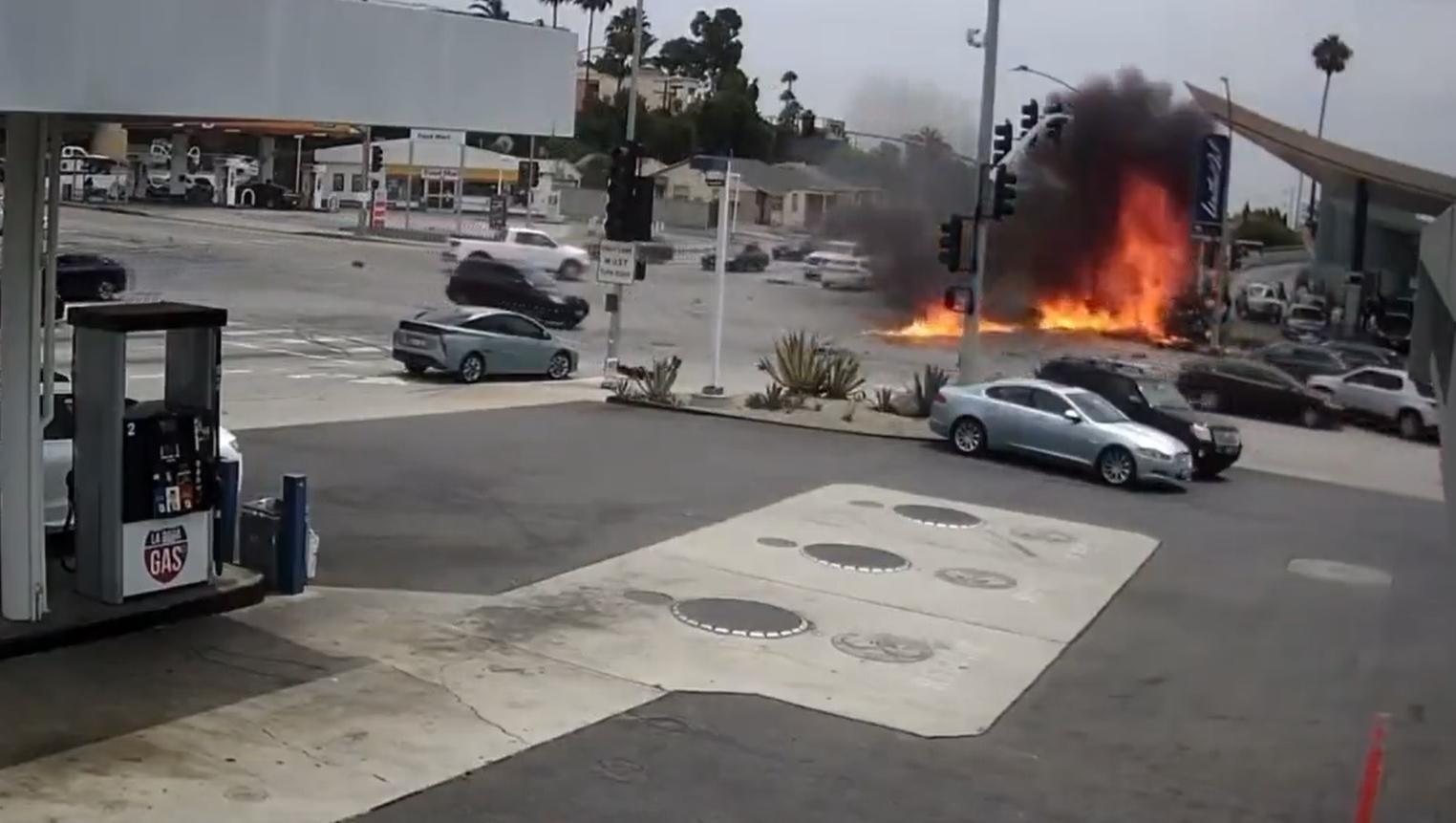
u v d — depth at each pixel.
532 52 9.56
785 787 8.18
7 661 9.08
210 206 76.56
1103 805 8.32
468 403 25.11
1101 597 14.05
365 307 39.78
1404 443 33.53
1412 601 15.04
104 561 9.99
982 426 23.50
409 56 8.73
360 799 7.43
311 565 11.63
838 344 44.00
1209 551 17.27
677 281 59.19
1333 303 64.56
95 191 71.75
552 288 42.62
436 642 10.37
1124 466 22.00
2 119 10.25
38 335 9.38
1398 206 65.12
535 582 12.48
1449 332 6.79
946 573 14.43
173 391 10.64
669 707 9.42
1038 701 10.42
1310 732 10.05
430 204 88.69
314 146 83.31
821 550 14.89
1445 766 9.41
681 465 19.92
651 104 116.00
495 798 7.61
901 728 9.46
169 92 7.47
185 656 9.52
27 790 7.13
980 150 27.42
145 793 7.23
